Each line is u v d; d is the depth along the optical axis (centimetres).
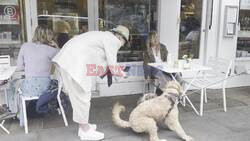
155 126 296
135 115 305
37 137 314
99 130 334
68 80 292
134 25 500
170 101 308
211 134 326
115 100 452
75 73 285
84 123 304
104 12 486
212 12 503
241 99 465
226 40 523
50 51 335
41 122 356
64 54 292
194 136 320
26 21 432
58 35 470
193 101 450
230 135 323
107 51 295
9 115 345
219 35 515
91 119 369
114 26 495
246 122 363
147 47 427
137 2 495
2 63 380
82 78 287
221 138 315
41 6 452
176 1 481
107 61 298
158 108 300
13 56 441
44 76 333
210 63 449
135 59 498
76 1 471
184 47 520
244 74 552
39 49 331
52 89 334
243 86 555
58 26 470
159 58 426
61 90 335
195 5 506
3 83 356
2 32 433
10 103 362
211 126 349
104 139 310
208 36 513
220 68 424
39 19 455
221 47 523
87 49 290
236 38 530
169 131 333
